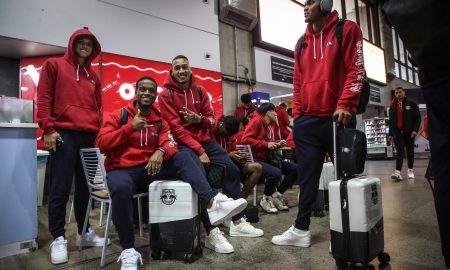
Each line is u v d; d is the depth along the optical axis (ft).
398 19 3.16
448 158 3.08
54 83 6.75
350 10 35.60
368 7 38.68
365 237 4.90
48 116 6.44
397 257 5.61
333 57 6.05
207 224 6.73
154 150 6.78
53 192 6.47
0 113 6.93
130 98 14.97
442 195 3.12
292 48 24.27
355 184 5.01
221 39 19.90
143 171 6.52
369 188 5.09
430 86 3.14
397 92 16.26
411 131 15.97
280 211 10.15
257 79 21.63
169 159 6.56
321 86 6.14
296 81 6.80
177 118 7.14
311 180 6.39
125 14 15.14
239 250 6.44
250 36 21.79
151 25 16.08
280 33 23.27
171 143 6.59
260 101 20.24
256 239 7.16
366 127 37.47
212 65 18.75
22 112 7.29
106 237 5.98
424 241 6.43
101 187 6.25
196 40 18.06
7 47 12.76
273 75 22.76
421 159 30.86
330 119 6.14
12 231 6.79
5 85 13.64
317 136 6.28
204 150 7.08
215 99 18.70
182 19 17.47
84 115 6.89
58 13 13.01
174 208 6.03
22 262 6.31
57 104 6.70
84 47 7.02
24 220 6.97
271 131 11.45
